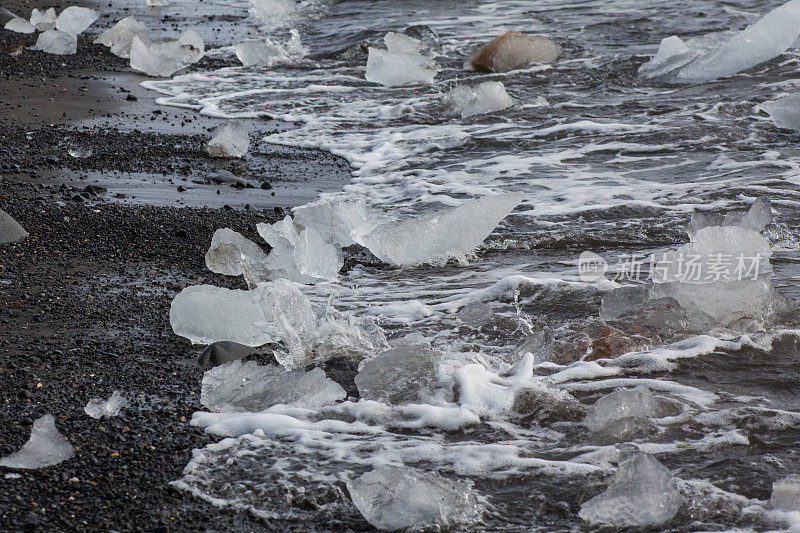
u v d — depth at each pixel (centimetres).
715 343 1239
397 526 853
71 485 909
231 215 1855
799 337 1248
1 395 1081
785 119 2525
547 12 4550
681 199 1947
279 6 4744
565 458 973
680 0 4600
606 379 1166
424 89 3170
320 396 1121
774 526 835
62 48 3588
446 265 1662
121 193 1959
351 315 1409
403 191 2103
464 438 1027
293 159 2375
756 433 1005
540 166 2252
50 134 2405
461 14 4656
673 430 1020
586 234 1766
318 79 3366
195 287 1305
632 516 855
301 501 898
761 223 1684
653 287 1394
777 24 3161
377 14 4784
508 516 873
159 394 1120
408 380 1148
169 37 4044
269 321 1286
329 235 1769
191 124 2672
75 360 1191
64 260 1557
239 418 1063
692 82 3041
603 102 2864
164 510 878
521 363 1184
